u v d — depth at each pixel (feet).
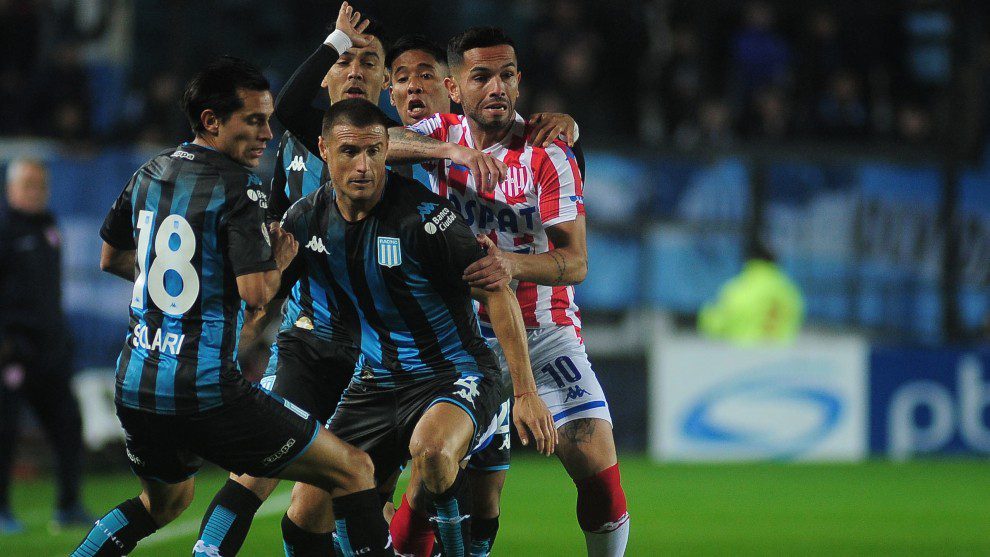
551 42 173.06
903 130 177.88
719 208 163.84
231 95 56.29
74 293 146.82
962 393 159.94
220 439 55.77
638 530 101.91
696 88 177.06
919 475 143.13
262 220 55.77
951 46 172.14
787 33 187.01
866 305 165.37
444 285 59.52
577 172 65.82
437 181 67.00
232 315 56.39
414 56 70.90
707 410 156.97
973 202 167.73
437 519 61.62
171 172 56.29
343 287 60.44
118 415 57.36
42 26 173.58
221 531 59.41
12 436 101.91
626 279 162.91
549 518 107.24
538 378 67.77
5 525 101.24
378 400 61.98
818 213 164.86
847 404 158.51
